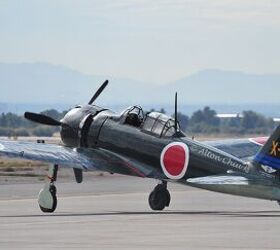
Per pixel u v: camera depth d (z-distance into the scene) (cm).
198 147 7650
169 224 6588
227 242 5650
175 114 7838
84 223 6700
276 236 5912
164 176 7844
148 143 7950
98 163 8062
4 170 14762
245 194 7212
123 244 5581
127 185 11538
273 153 7200
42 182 11631
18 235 6016
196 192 10288
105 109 8581
